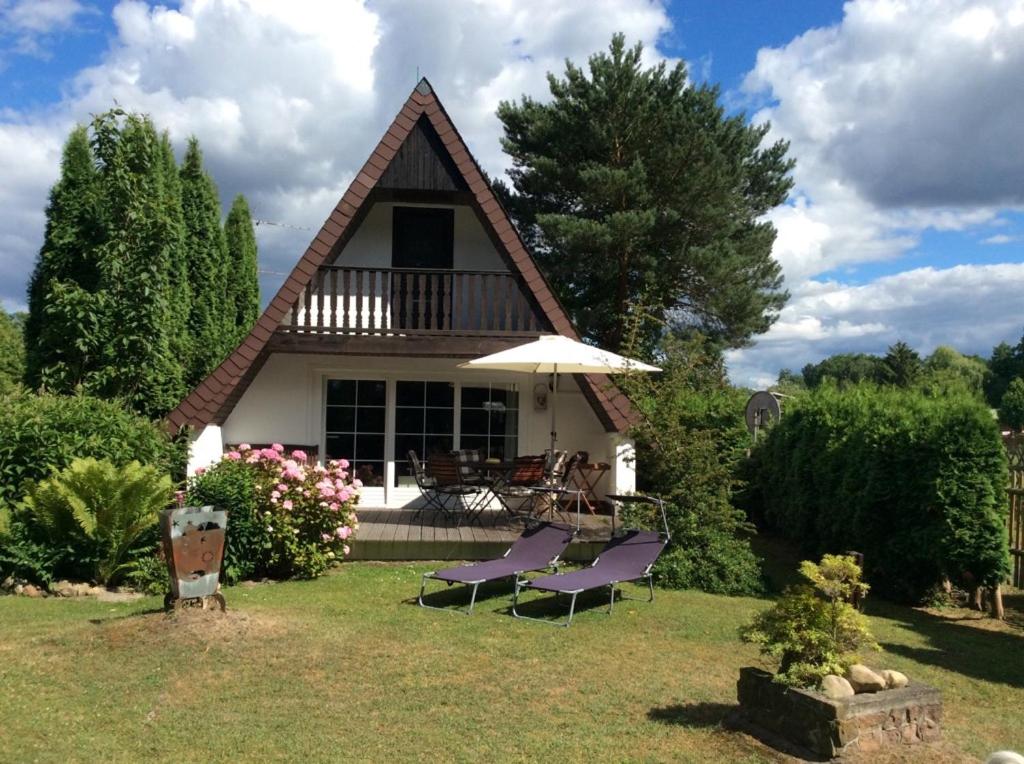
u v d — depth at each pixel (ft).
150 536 28.43
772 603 28.91
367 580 29.84
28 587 26.66
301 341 38.96
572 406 44.93
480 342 39.68
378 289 44.04
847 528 34.47
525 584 24.36
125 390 38.29
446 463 36.55
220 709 16.28
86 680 17.60
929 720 15.90
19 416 29.14
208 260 53.31
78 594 26.55
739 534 46.68
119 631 20.54
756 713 16.38
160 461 32.81
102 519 26.86
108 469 27.09
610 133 77.46
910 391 34.99
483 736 15.49
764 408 51.88
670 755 14.97
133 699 16.63
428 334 39.52
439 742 15.14
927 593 32.30
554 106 82.28
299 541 29.99
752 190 87.40
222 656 19.36
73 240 39.11
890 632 26.84
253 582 29.25
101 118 38.34
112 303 37.91
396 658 19.93
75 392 36.63
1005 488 29.76
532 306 40.65
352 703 16.89
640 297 43.14
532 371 36.76
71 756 13.93
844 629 16.24
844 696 15.31
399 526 36.76
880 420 33.40
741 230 85.40
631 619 25.08
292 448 42.57
